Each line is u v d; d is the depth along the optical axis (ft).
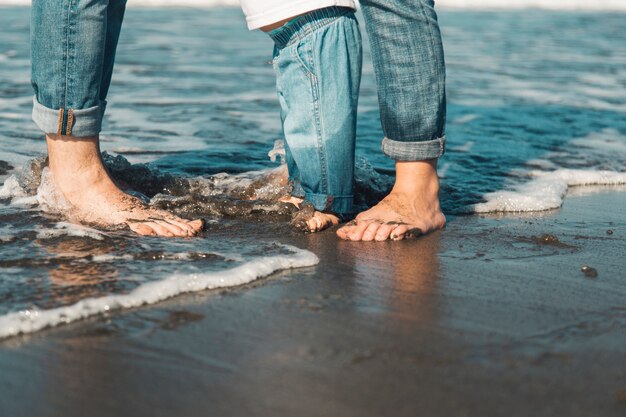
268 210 8.43
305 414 4.22
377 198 9.20
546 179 10.69
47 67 7.42
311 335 5.25
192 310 5.65
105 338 5.11
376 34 7.62
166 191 9.06
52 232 7.29
